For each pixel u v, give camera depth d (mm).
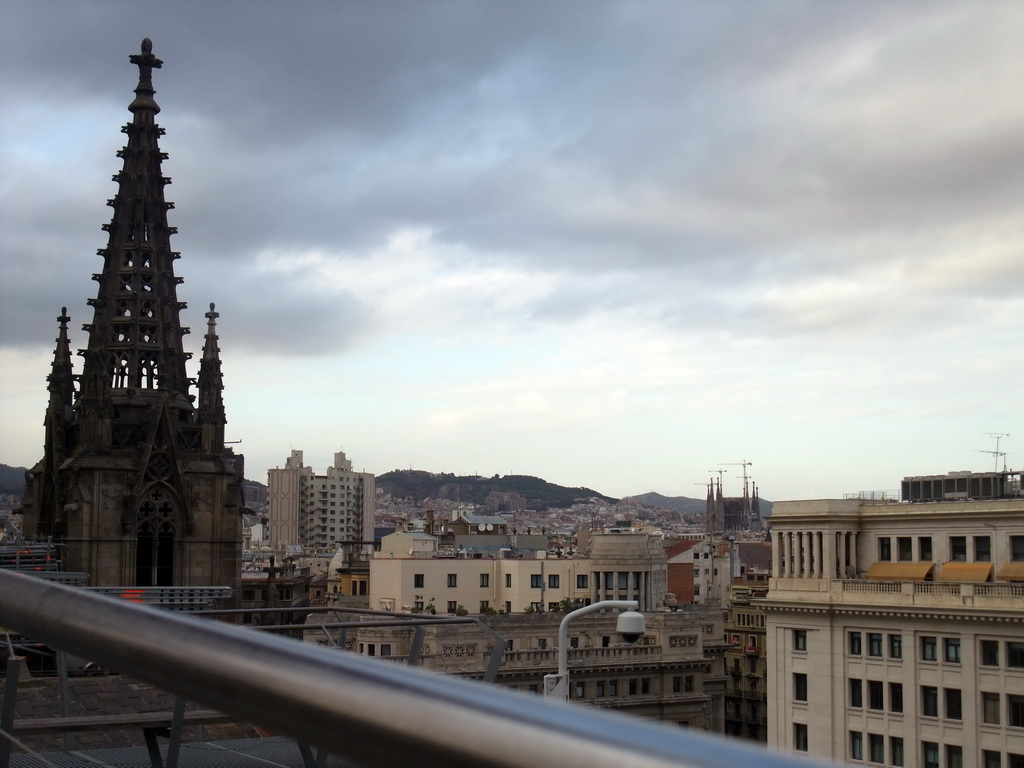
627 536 187625
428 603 180375
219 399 106375
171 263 108188
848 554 107000
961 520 100250
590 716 3289
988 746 93438
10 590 5898
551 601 184625
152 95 109562
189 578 103188
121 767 21391
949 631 96312
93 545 100438
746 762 2996
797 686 106812
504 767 3215
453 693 3492
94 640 4969
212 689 4184
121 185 107812
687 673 152750
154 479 102562
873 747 100625
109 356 105500
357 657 3994
